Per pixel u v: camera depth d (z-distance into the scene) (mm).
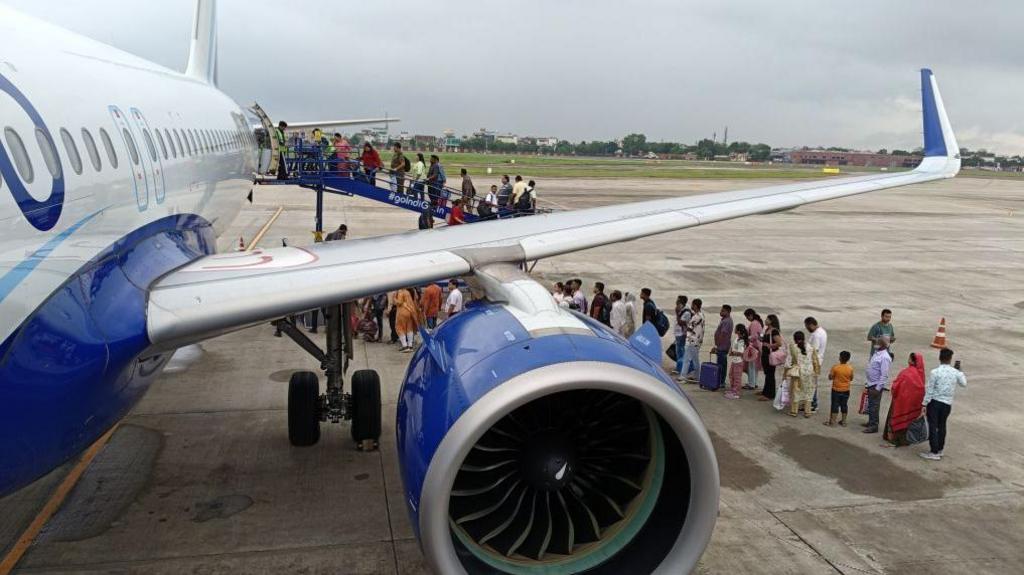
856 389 13430
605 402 5625
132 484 8898
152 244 7531
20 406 4867
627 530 5457
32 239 5078
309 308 6477
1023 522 8633
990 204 57969
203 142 10570
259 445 10086
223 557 7438
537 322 5547
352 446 10148
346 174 21219
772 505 8914
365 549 7656
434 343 5750
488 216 21766
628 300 14367
